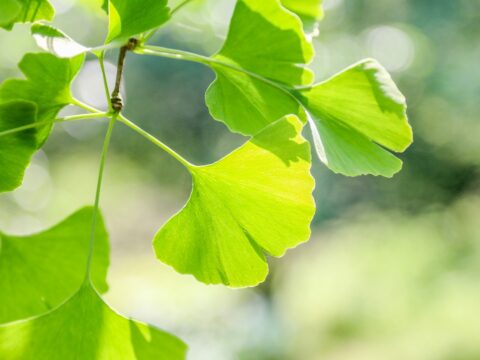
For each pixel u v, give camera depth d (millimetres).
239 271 1169
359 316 9164
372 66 1194
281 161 1087
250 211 1144
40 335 1177
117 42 985
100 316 1196
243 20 1198
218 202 1159
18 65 1050
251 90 1225
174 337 1213
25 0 1039
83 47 960
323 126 1176
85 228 1408
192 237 1185
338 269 10141
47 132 1139
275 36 1198
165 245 1185
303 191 1100
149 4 1037
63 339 1188
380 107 1177
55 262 1402
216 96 1238
